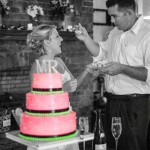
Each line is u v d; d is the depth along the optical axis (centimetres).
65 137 186
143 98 268
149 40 259
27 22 459
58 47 258
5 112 388
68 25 504
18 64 452
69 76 271
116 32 292
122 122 269
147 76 251
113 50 285
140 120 265
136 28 267
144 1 609
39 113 187
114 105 274
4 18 436
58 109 189
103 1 577
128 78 268
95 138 238
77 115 524
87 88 534
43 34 249
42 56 249
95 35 570
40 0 471
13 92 461
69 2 488
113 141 278
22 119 191
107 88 287
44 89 191
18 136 192
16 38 438
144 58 264
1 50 436
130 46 269
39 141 181
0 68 438
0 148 432
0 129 384
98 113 246
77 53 518
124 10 258
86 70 272
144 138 270
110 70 251
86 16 524
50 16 484
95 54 303
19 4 449
